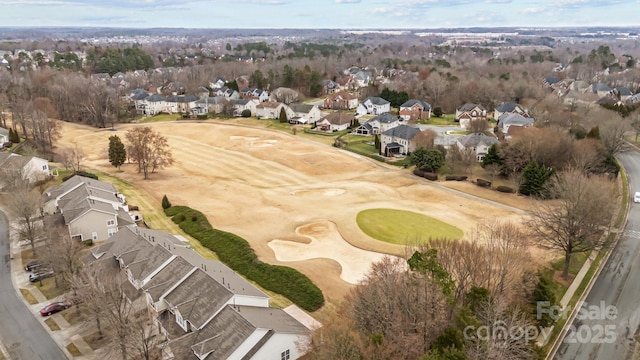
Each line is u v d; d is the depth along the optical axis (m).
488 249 54.91
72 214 74.81
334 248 75.81
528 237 69.50
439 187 104.69
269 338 45.94
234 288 52.72
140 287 57.12
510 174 104.56
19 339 53.44
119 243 65.31
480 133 122.81
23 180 91.50
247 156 131.50
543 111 144.00
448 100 181.62
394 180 110.12
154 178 113.44
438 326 42.66
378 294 46.12
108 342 52.19
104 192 85.81
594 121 118.88
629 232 78.06
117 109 176.75
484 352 39.00
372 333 41.97
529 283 52.88
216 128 162.88
